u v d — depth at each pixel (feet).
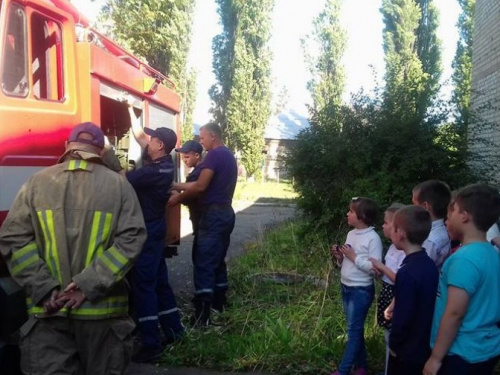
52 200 10.69
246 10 101.55
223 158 19.26
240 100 102.42
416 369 10.87
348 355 14.56
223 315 19.95
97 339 10.86
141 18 49.83
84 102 15.34
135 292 16.30
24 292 11.89
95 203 10.78
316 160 25.85
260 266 27.12
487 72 35.17
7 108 12.37
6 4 12.40
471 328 9.23
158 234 16.51
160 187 16.37
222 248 19.58
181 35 57.36
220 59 105.19
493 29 34.17
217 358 16.22
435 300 10.68
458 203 9.73
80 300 10.47
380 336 16.96
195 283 19.20
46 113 13.56
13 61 12.65
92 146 11.14
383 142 24.21
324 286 21.31
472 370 9.19
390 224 12.83
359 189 23.89
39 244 10.75
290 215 51.80
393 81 25.52
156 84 20.94
